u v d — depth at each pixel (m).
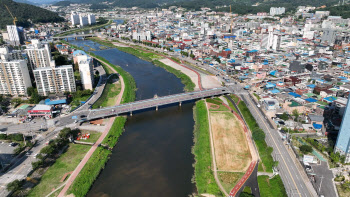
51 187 199.62
